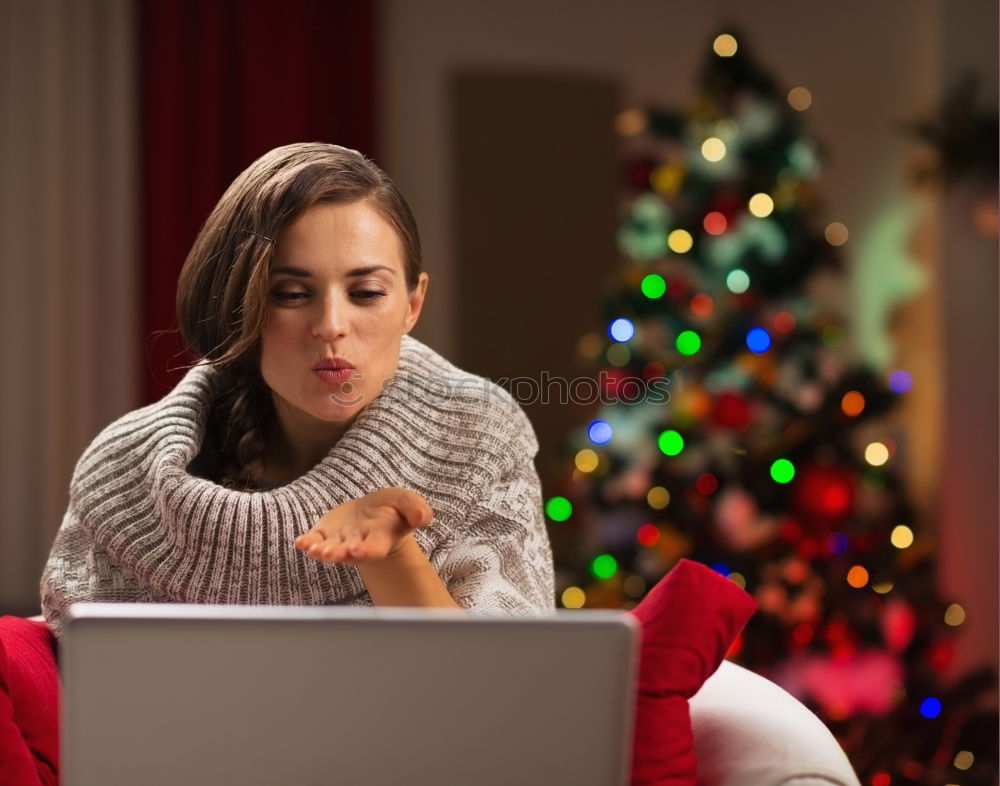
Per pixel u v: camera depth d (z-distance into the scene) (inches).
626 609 137.4
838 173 167.8
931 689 132.1
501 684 33.6
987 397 151.2
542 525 58.2
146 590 55.2
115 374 149.5
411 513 42.1
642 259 156.1
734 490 140.2
